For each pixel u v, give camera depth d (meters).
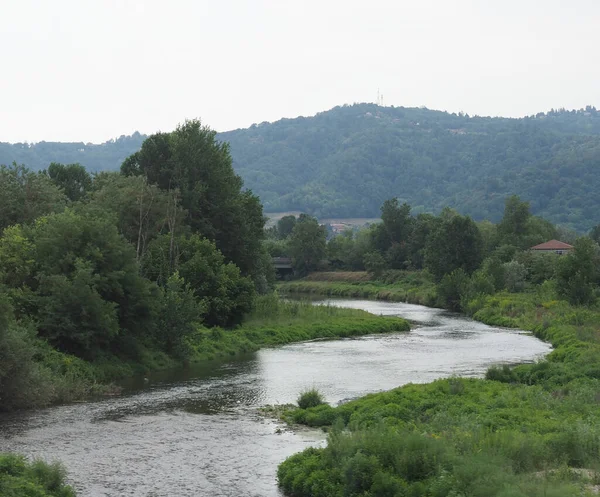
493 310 87.31
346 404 34.25
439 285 110.25
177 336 51.06
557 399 32.72
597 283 89.38
